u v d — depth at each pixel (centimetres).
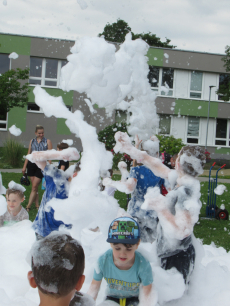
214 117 2138
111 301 218
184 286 228
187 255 235
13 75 1534
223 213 640
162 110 2050
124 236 199
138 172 327
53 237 154
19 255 319
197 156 230
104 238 259
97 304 232
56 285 140
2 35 1811
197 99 2081
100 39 225
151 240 319
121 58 242
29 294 254
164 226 222
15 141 1452
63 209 240
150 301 213
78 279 147
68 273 141
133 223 204
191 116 2111
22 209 430
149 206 223
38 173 618
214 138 2159
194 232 532
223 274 270
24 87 1525
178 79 2048
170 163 559
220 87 1914
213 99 2116
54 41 1852
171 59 2011
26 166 632
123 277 213
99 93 238
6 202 425
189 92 2078
